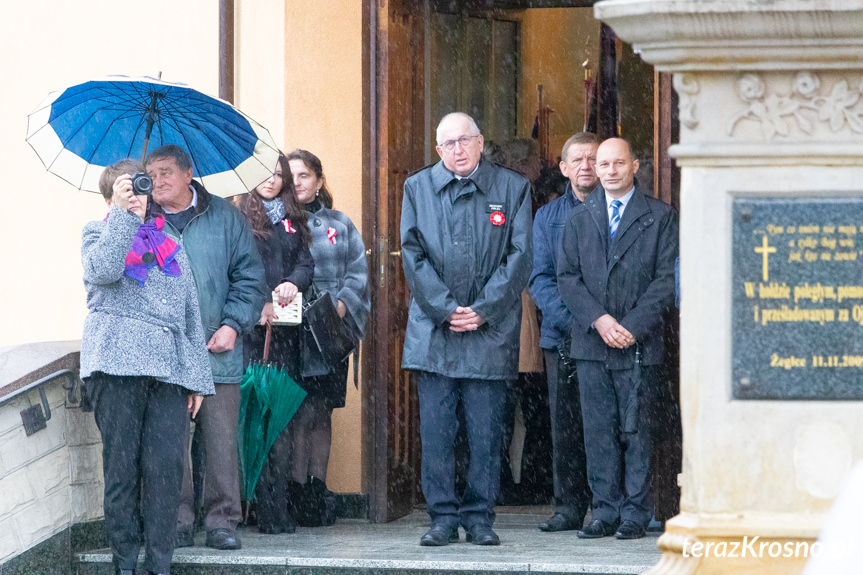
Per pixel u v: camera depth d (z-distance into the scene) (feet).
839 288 27.81
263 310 56.18
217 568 48.19
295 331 57.82
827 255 27.81
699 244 27.94
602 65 75.82
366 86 61.87
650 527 56.39
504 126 74.74
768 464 27.76
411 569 46.75
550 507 66.69
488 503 52.01
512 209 52.24
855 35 26.76
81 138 52.60
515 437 66.90
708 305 27.94
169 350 45.57
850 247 27.76
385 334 61.41
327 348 56.75
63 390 51.21
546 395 67.46
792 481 27.71
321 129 62.03
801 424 27.73
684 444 28.32
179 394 46.37
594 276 54.75
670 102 58.23
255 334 57.36
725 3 26.55
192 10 62.64
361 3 61.72
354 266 59.41
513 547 50.93
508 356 51.52
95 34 64.49
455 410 52.11
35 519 48.55
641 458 54.08
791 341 27.86
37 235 65.51
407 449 64.28
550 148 77.41
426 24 68.54
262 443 54.80
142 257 45.57
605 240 54.95
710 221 27.96
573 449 57.47
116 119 52.54
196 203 51.93
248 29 62.39
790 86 27.71
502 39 73.82
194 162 53.98
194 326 47.26
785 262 27.89
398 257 63.10
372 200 61.87
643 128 73.92
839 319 27.81
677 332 55.16
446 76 70.28
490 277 51.75
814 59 27.30
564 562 46.47
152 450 45.96
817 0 26.32
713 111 27.86
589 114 76.07
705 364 27.89
